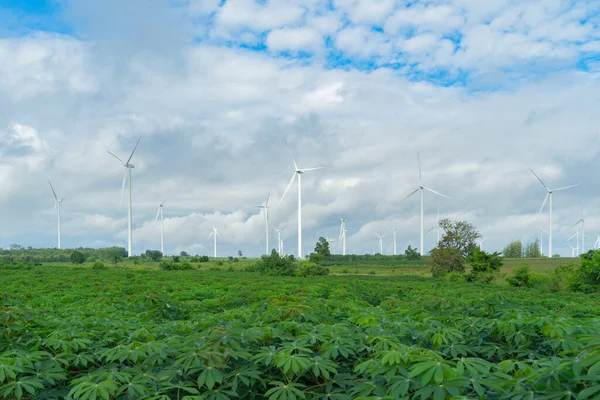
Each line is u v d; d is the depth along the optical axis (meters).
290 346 7.09
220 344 7.32
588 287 47.69
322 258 132.75
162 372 6.98
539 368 6.04
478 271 74.56
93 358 8.32
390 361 6.23
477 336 8.75
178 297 30.03
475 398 5.64
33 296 29.41
